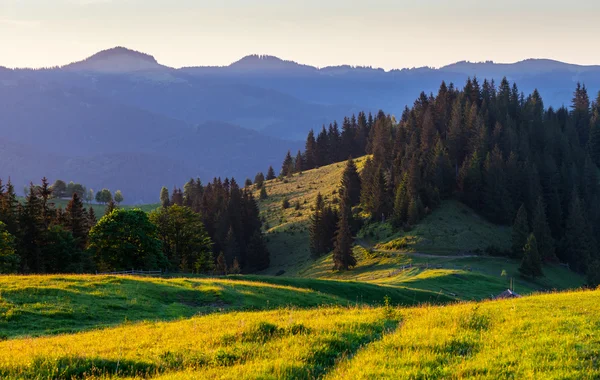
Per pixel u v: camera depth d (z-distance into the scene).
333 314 24.47
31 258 77.50
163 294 36.56
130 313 30.50
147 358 15.68
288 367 13.41
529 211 121.50
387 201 133.12
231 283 43.56
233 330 19.19
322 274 112.12
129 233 69.69
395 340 16.33
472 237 110.56
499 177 121.75
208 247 94.25
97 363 14.93
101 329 25.50
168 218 89.19
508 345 15.38
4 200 82.56
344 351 15.47
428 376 12.40
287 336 17.75
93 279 38.12
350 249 109.19
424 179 129.12
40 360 15.12
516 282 88.81
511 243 110.94
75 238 82.44
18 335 23.95
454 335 16.91
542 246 106.19
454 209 123.25
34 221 78.00
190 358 15.43
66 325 26.70
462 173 127.12
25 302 29.28
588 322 18.66
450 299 60.12
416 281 74.38
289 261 136.00
